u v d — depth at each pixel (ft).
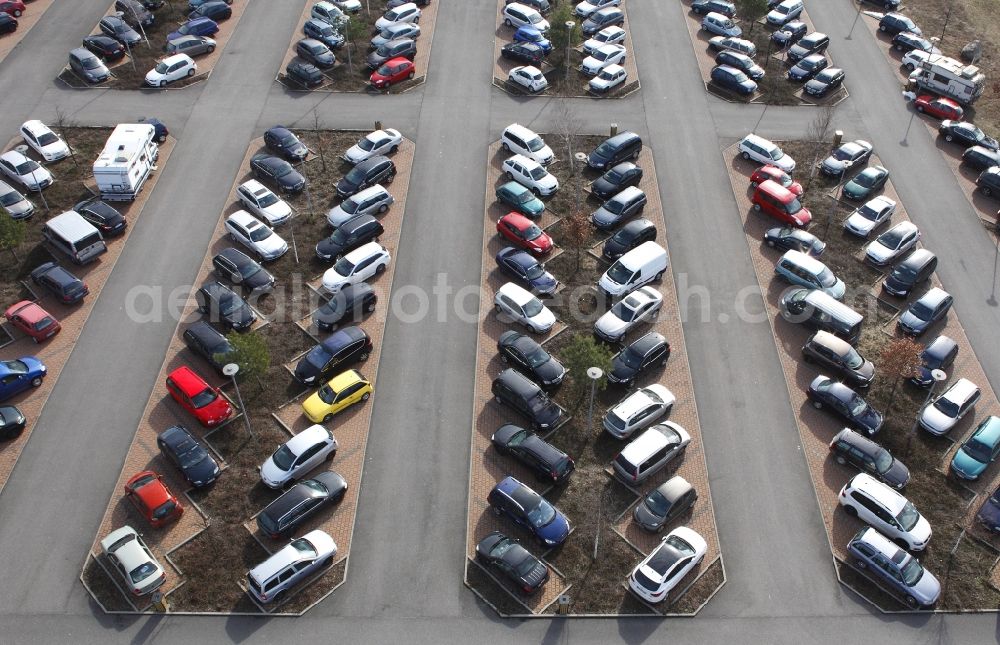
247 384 143.33
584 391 143.84
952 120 211.41
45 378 143.23
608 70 219.82
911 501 128.36
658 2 261.44
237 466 130.62
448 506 126.31
